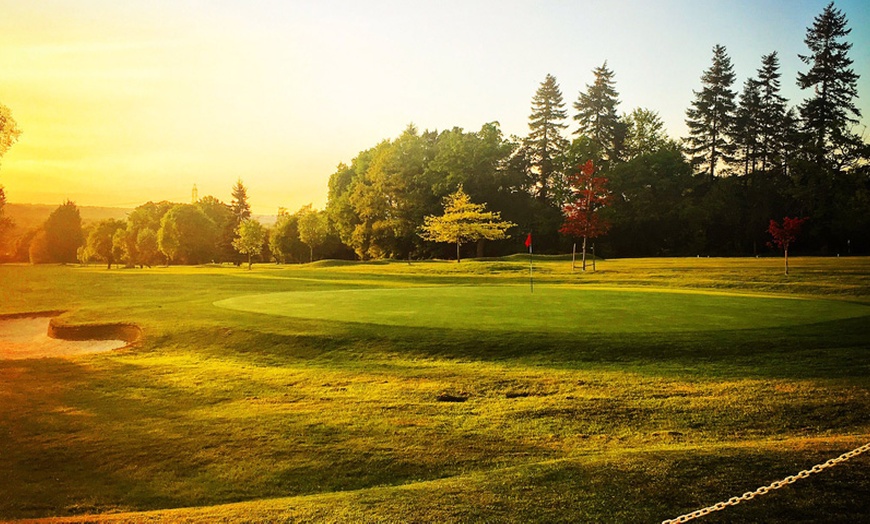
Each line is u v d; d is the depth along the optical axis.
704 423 10.61
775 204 82.88
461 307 23.25
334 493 7.64
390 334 17.88
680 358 15.06
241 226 82.38
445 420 11.16
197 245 108.38
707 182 96.06
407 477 8.71
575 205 50.25
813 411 10.96
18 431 11.22
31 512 7.96
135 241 104.25
